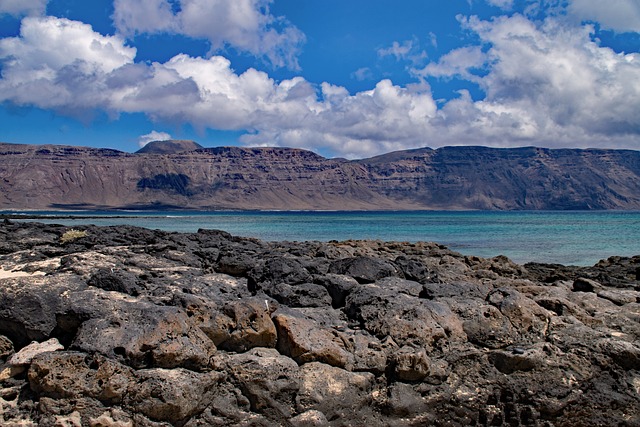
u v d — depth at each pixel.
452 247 51.22
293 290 11.83
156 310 9.05
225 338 9.48
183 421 8.25
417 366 9.32
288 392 8.82
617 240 60.88
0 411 8.17
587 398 9.73
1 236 21.91
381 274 13.20
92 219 140.62
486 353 10.05
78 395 8.09
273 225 104.50
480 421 9.60
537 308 11.02
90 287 10.54
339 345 9.72
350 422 9.03
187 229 83.88
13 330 9.50
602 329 11.27
